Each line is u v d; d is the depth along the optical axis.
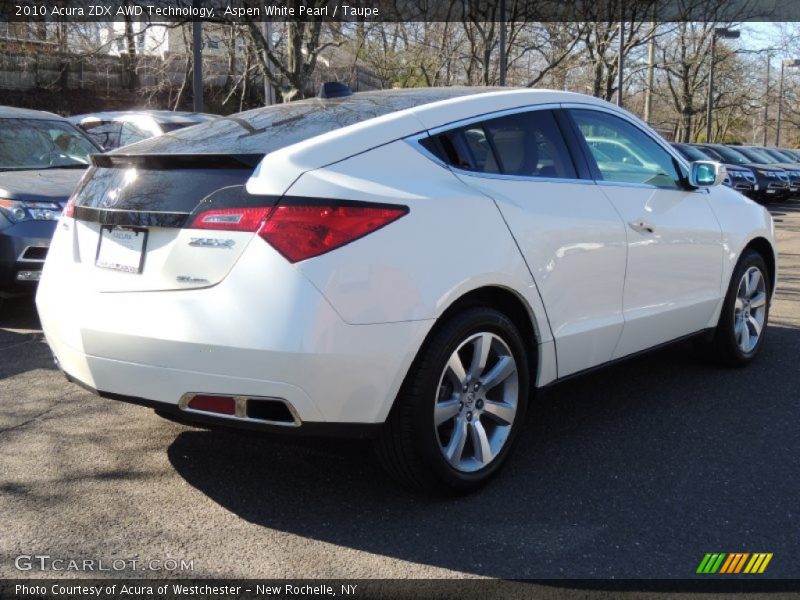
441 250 3.18
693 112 40.16
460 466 3.36
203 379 2.97
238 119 3.84
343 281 2.92
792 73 60.78
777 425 4.30
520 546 3.03
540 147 3.88
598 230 3.90
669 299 4.50
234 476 3.63
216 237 2.98
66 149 7.92
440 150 3.45
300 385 2.89
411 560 2.93
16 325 6.48
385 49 21.77
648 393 4.85
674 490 3.51
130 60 22.39
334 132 3.28
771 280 5.66
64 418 4.33
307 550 3.00
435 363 3.16
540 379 3.75
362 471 3.70
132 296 3.13
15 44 20.59
